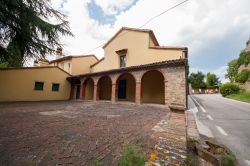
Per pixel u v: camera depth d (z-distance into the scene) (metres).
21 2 5.83
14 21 6.22
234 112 9.02
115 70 12.84
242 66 28.61
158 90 13.23
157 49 13.50
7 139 3.17
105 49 18.55
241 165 2.67
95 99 14.62
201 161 2.56
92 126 4.42
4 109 8.11
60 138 3.27
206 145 3.18
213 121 6.42
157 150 2.52
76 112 7.39
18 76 13.98
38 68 15.53
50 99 16.38
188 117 6.71
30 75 14.85
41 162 2.16
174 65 9.71
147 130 3.91
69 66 20.00
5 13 5.75
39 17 6.98
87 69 21.08
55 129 4.04
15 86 13.73
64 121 5.15
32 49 7.57
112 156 2.36
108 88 17.70
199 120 6.64
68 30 8.20
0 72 12.87
